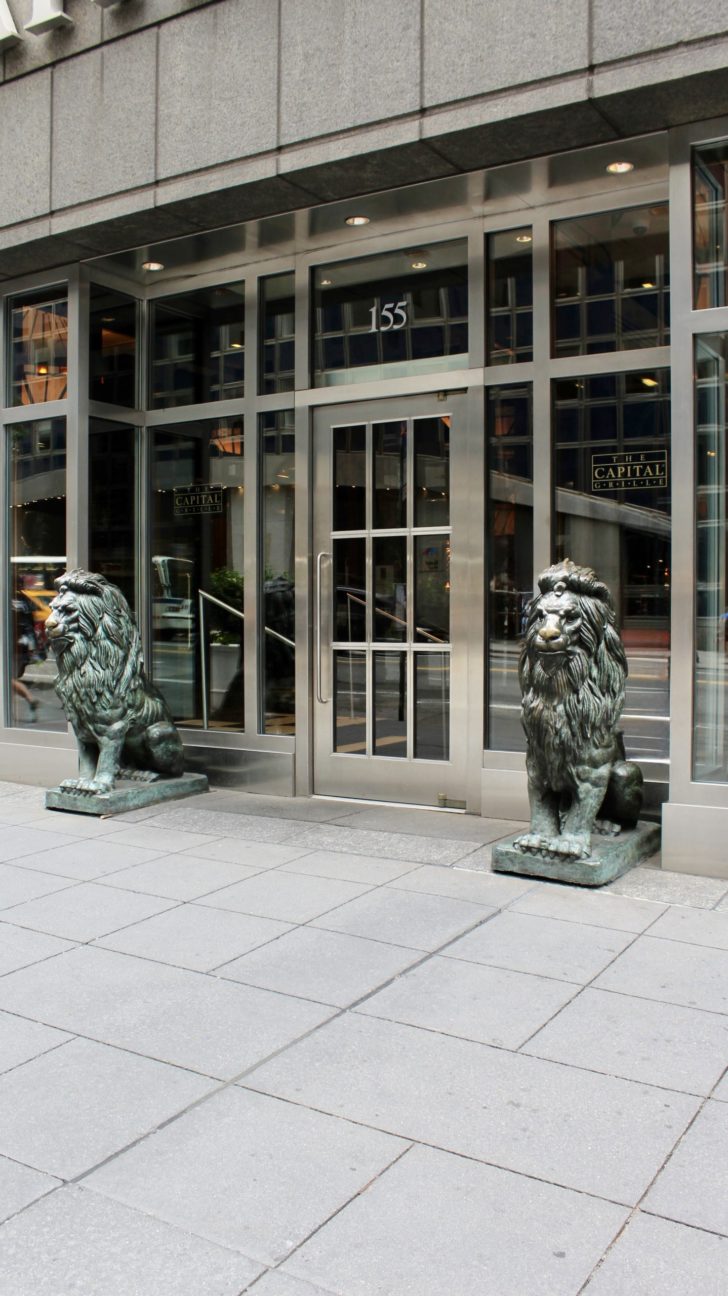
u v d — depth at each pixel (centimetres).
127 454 797
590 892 492
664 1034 340
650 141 536
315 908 474
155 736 707
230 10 605
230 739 755
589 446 614
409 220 655
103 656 670
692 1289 221
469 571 654
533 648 506
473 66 526
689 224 518
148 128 642
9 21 695
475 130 529
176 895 498
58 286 764
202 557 777
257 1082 313
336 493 712
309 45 577
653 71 479
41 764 777
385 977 391
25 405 788
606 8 491
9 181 712
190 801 711
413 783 686
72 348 752
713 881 508
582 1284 223
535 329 625
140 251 720
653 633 596
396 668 691
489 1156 271
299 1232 241
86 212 672
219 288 761
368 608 700
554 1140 279
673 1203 250
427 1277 226
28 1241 240
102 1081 316
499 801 643
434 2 536
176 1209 251
